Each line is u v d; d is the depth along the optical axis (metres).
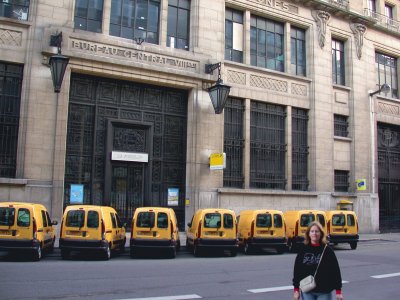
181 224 21.47
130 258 14.57
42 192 17.75
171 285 9.62
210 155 21.75
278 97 25.08
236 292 9.09
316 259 5.43
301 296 5.59
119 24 20.84
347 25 29.03
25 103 17.84
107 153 19.78
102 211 13.77
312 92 26.45
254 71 24.33
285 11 25.92
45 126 18.09
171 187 21.52
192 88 21.98
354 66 28.94
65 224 13.54
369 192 28.41
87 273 10.80
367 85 29.58
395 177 31.11
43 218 13.73
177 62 21.44
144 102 21.25
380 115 30.12
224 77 23.12
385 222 29.77
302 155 26.08
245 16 24.50
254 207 23.08
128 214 20.16
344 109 28.12
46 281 9.50
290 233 17.88
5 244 12.46
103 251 13.48
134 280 10.05
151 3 21.84
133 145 20.72
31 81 17.98
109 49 19.70
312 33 27.02
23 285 8.97
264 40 25.50
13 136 17.91
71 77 19.44
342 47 29.28
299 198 24.81
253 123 24.36
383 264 14.09
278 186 24.73
